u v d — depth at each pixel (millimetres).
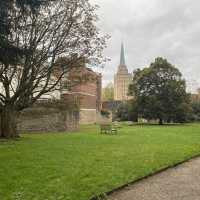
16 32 24719
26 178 11508
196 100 100625
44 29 28734
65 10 29484
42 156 16766
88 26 30188
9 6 18609
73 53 30266
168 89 71375
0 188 10070
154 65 73250
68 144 22984
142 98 72812
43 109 38656
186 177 12570
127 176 12109
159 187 10875
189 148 21828
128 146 22234
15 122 29219
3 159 15711
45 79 32906
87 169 13297
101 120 80000
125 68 174875
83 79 32031
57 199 9062
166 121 78688
